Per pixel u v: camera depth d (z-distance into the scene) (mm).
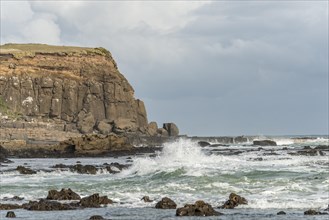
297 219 26375
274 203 31359
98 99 169125
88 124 159250
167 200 31188
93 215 27562
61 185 42625
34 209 30516
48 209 30438
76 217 27672
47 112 165125
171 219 26875
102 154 108375
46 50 183000
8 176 53875
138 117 175375
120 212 29297
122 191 38094
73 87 168500
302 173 44688
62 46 194375
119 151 111625
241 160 61719
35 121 159875
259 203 31359
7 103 162875
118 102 170500
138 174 48750
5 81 165625
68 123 163500
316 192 35625
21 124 148625
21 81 166250
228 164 54469
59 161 89250
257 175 43719
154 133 166250
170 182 41188
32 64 172250
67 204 31922
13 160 93938
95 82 170375
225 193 36156
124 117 170125
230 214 28141
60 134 145250
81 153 107812
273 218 26750
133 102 175125
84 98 168500
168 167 48750
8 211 29328
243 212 28781
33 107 164500
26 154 108812
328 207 29453
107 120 160750
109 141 111625
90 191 38625
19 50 181250
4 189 40969
